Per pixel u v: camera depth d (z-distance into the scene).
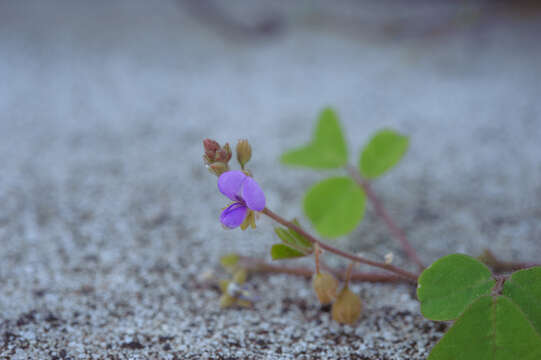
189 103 0.37
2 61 0.44
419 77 0.40
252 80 0.41
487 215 0.23
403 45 0.46
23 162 0.28
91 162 0.28
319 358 0.19
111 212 0.24
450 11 0.49
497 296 0.17
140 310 0.20
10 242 0.22
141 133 0.32
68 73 0.42
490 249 0.22
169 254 0.22
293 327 0.20
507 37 0.46
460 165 0.27
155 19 0.56
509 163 0.27
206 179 0.27
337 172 0.27
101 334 0.19
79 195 0.25
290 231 0.19
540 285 0.18
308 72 0.42
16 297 0.20
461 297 0.18
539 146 0.28
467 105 0.34
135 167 0.28
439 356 0.17
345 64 0.44
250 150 0.18
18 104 0.36
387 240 0.23
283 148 0.30
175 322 0.20
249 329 0.20
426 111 0.34
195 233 0.23
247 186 0.18
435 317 0.18
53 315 0.20
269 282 0.21
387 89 0.38
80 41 0.49
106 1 0.63
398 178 0.26
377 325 0.20
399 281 0.21
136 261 0.22
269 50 0.48
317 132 0.23
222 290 0.21
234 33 0.52
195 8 0.53
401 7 0.53
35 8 0.60
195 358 0.19
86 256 0.22
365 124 0.33
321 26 0.52
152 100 0.37
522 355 0.17
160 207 0.24
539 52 0.42
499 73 0.39
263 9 0.55
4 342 0.19
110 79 0.41
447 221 0.23
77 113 0.35
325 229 0.22
